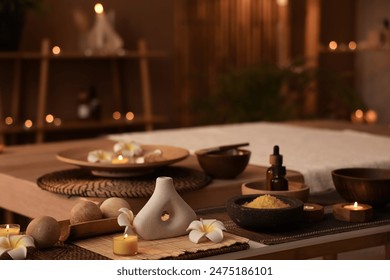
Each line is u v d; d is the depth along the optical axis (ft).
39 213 7.70
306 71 18.92
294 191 6.66
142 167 7.44
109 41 17.79
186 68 20.20
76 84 18.42
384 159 8.66
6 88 17.29
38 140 16.70
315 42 21.74
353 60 24.38
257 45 21.42
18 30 16.10
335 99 23.08
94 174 7.82
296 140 10.24
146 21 19.39
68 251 5.56
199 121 19.10
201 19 20.30
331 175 7.32
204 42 20.43
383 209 6.98
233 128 11.63
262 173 8.29
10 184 8.18
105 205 6.20
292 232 6.11
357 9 24.20
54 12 17.84
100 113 17.92
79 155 8.30
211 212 7.00
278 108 17.84
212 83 20.59
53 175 7.91
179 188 7.11
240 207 6.09
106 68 18.89
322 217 6.56
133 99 19.21
